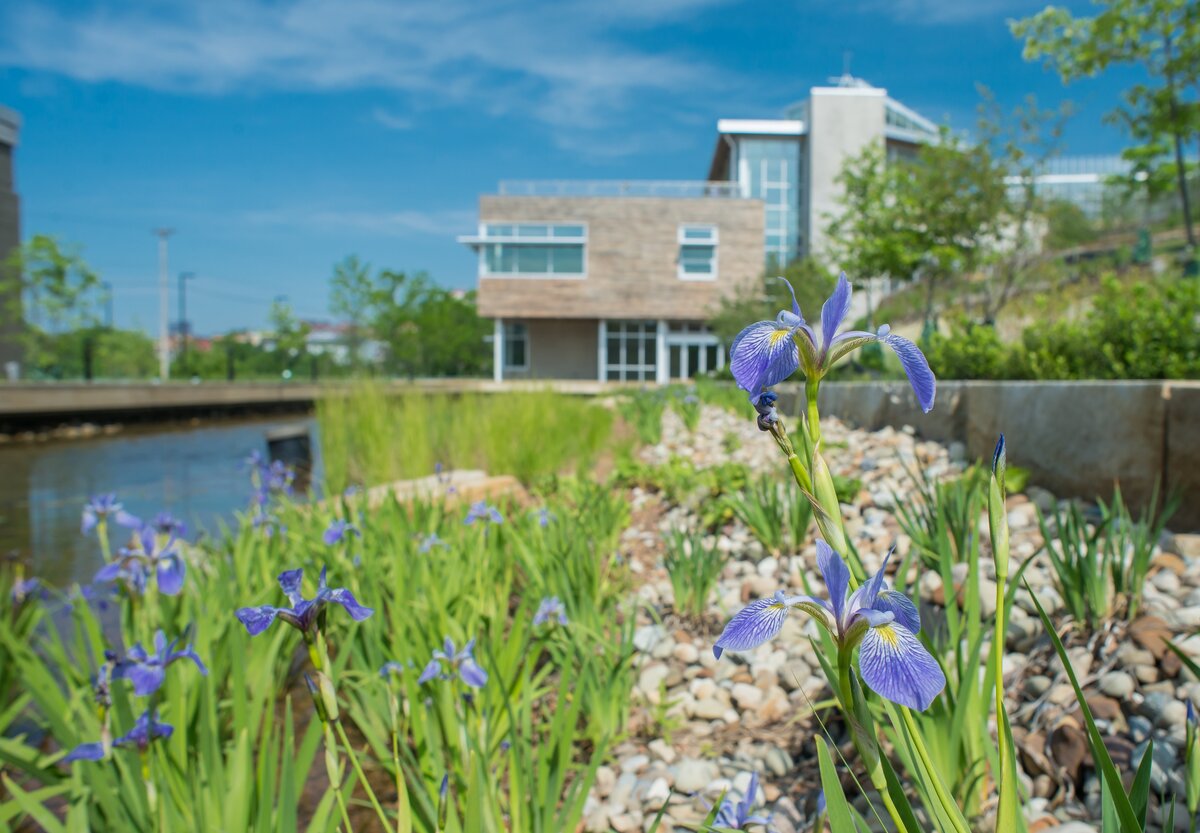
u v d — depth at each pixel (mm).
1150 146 16344
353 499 5977
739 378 1259
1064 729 2646
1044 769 2607
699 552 4570
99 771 2119
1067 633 3221
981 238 17750
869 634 1083
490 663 2926
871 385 8570
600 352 39938
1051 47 14711
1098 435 4703
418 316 55219
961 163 16703
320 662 1493
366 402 10625
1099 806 2406
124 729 2277
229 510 9141
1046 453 5176
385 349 52250
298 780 2209
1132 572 3293
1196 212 26109
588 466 9320
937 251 17828
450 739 2654
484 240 38656
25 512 9297
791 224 43719
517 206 38812
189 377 46938
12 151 34188
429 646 3088
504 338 41281
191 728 2619
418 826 2174
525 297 39031
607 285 38812
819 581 4570
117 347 45125
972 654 2266
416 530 4676
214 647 3197
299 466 11977
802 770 2984
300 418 28266
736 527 5895
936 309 22938
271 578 3920
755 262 38594
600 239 38719
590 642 3576
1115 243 26578
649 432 11445
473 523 4539
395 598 3576
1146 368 6492
